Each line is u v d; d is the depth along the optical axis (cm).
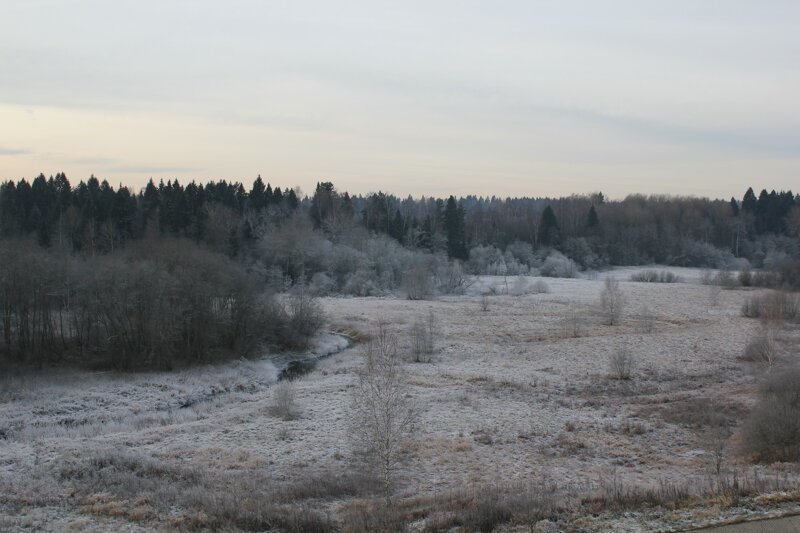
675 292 9431
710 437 2980
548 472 2741
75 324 5556
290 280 9519
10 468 2661
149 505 2162
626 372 4809
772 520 1795
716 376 4769
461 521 1912
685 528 1775
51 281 5481
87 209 9900
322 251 10244
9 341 5212
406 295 9244
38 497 2238
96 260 6203
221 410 4059
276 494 2370
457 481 2623
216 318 5788
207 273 6009
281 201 12900
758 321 6962
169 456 2916
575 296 9244
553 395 4303
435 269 10100
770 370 4444
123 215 9788
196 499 2220
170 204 10325
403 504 2223
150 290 5288
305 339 6341
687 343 5822
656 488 2202
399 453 2781
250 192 13238
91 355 5334
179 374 5031
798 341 5822
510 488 2377
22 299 5222
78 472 2555
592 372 4934
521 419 3616
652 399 4138
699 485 2233
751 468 2655
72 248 8619
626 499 2025
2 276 5169
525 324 7012
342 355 6006
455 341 6206
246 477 2619
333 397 4091
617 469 2816
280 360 5894
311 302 6831
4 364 4928
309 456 2934
